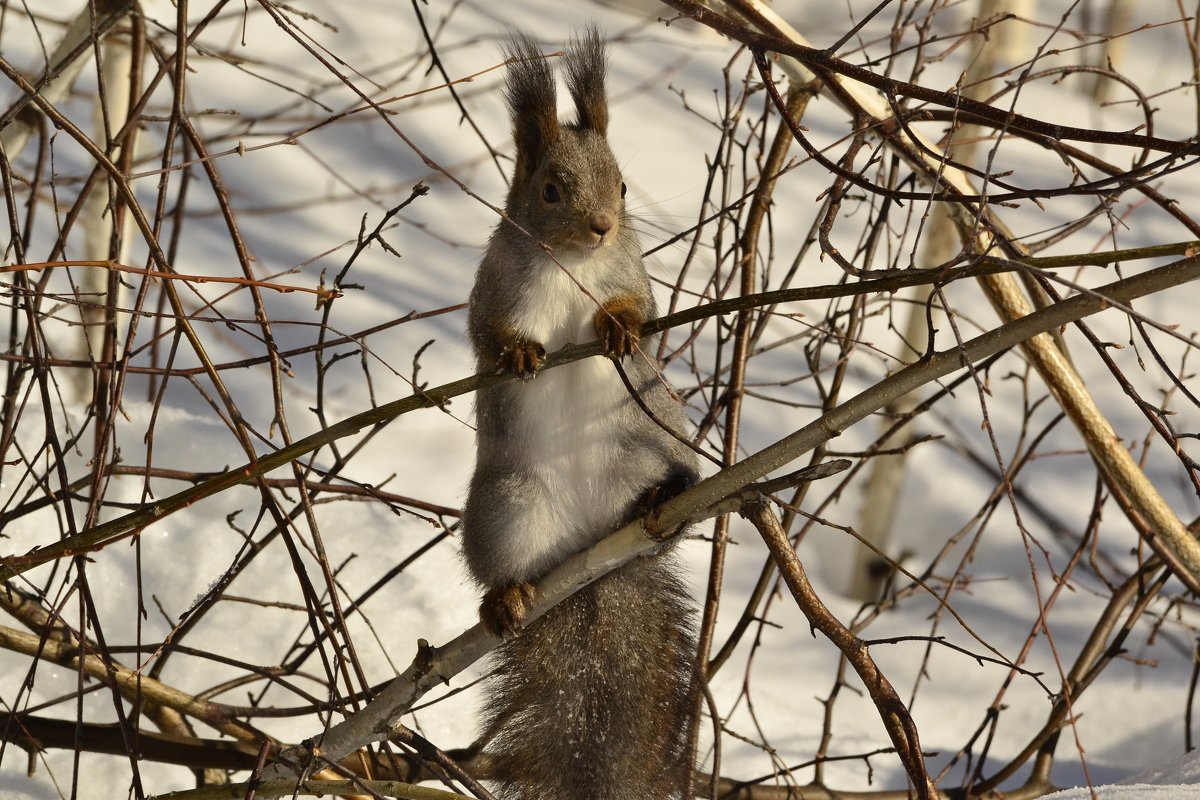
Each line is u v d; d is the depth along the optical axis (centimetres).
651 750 735
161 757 757
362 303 1459
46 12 1722
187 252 1473
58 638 748
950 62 1852
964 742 1052
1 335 1195
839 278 1522
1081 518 1345
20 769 809
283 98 1744
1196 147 507
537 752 736
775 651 1130
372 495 760
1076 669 882
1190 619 1233
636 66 1955
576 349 588
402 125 1753
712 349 1405
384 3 1988
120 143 718
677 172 1702
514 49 940
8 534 935
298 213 1588
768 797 825
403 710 639
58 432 1027
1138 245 1639
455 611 991
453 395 562
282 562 978
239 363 668
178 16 616
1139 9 2117
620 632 734
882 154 780
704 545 1253
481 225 1625
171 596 943
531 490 700
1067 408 817
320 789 627
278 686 923
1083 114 1919
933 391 1422
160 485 1016
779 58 810
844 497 1345
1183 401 1451
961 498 1358
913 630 1188
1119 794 647
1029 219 1678
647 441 699
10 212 624
